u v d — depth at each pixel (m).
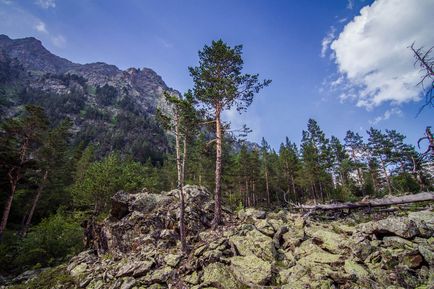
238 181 52.50
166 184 56.47
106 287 11.79
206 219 18.61
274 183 57.47
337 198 41.62
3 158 24.92
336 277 8.77
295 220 15.81
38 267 17.62
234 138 21.41
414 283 8.23
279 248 12.19
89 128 119.19
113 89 196.50
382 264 9.34
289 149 61.78
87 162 52.19
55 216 26.59
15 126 27.91
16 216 35.62
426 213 14.17
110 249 16.55
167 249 14.59
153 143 124.38
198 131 19.17
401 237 10.90
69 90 179.75
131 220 18.09
